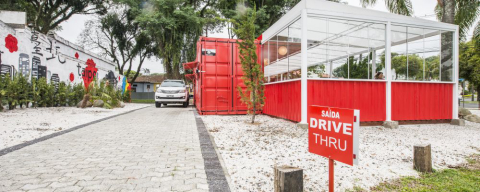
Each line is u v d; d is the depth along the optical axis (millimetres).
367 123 7820
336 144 2418
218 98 10883
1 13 11477
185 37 22688
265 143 5258
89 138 5594
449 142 5605
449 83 8812
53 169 3469
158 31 21172
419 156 3693
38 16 22266
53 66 13953
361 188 3041
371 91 7840
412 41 8648
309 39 8547
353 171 3625
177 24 21438
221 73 10906
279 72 9969
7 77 10109
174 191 2789
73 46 16109
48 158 3990
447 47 8875
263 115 10898
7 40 10703
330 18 7398
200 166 3666
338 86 7488
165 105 19141
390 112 7883
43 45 13031
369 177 3402
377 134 6500
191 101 25312
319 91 7270
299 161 4043
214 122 8516
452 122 8578
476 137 6191
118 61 31266
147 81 46750
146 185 2947
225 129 7027
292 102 8078
